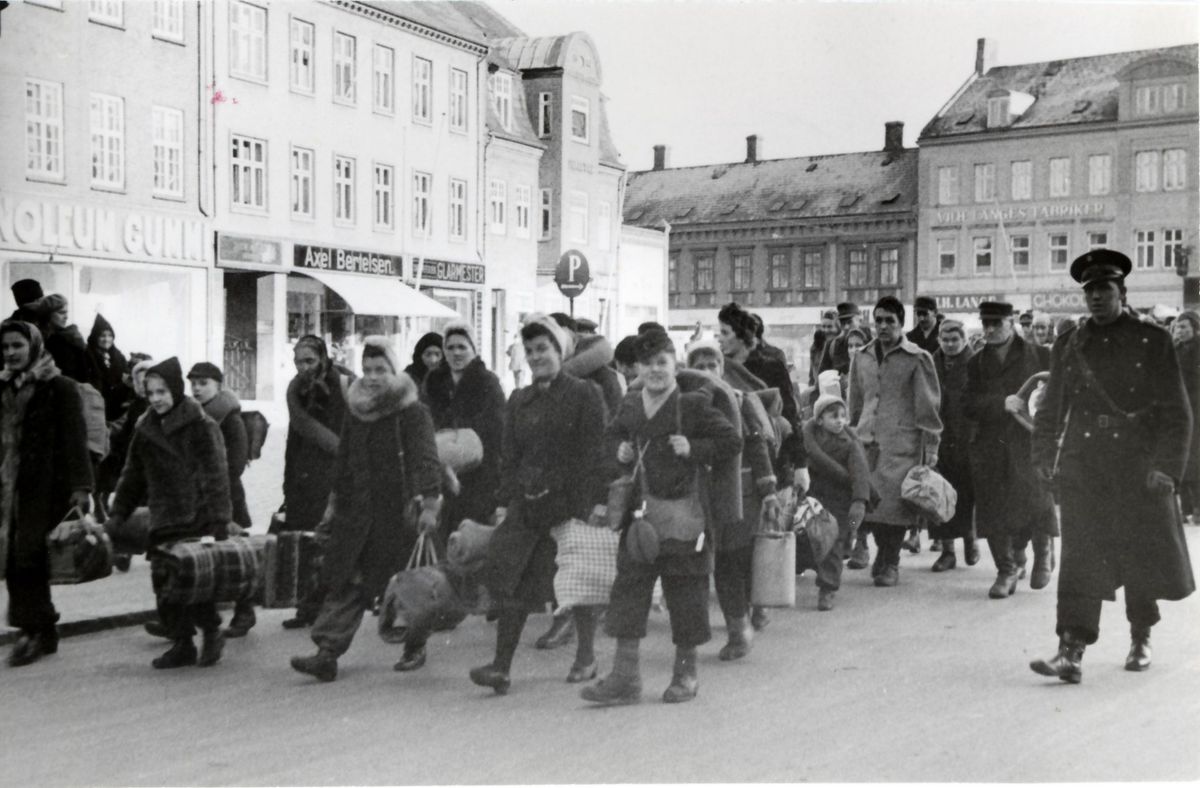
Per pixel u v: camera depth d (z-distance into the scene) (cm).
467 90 4312
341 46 3788
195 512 855
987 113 6525
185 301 3244
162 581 826
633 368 1021
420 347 1051
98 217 2981
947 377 1255
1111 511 809
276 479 2025
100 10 2986
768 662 866
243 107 3428
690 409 744
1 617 965
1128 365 811
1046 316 1953
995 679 817
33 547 847
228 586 835
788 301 7112
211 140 3306
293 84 3606
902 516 1167
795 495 1034
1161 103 6106
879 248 6894
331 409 973
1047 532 1161
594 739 673
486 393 968
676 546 738
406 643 840
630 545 728
